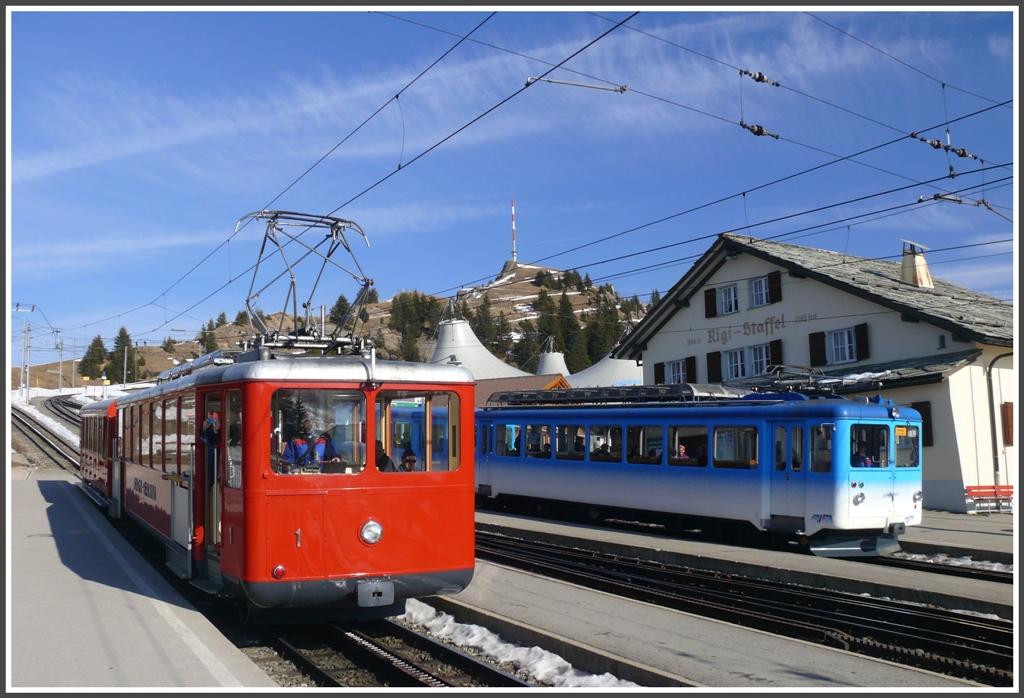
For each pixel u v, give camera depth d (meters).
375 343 9.27
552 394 22.61
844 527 15.30
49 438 45.94
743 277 30.91
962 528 18.61
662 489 18.67
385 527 8.92
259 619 9.12
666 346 34.56
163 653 7.57
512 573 12.71
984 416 23.06
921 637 9.40
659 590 12.66
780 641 8.59
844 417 15.54
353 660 8.66
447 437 9.47
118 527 18.12
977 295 30.62
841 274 27.88
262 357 9.60
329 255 11.24
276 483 8.53
